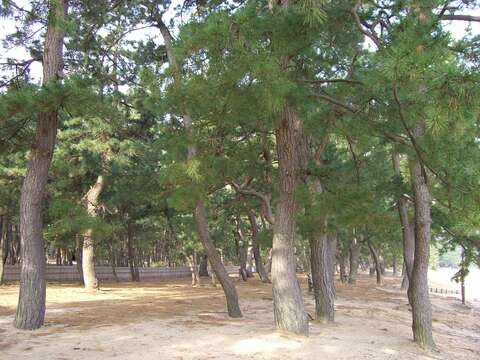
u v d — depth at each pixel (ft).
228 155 42.42
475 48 26.30
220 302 62.34
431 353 37.35
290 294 35.37
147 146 75.36
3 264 93.97
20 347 29.58
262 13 29.55
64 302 58.23
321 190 47.34
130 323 39.73
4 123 36.11
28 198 37.42
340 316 53.78
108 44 61.93
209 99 27.76
